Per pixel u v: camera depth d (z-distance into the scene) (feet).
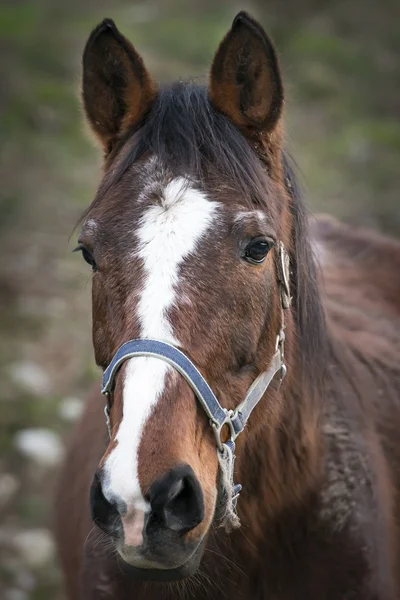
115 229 8.11
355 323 12.06
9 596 15.70
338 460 9.66
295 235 9.39
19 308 23.56
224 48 8.74
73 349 22.20
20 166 30.76
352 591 9.36
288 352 9.23
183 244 7.88
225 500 8.20
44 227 27.32
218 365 7.94
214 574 9.23
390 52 41.98
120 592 9.37
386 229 27.30
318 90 38.06
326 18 44.55
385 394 11.13
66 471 11.89
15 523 17.31
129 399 7.40
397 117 36.50
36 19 43.09
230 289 7.93
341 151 33.04
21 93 34.86
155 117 8.59
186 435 7.47
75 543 10.75
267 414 8.90
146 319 7.63
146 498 7.09
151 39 40.93
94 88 9.25
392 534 10.17
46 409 20.03
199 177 8.20
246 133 9.02
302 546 9.42
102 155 9.82
